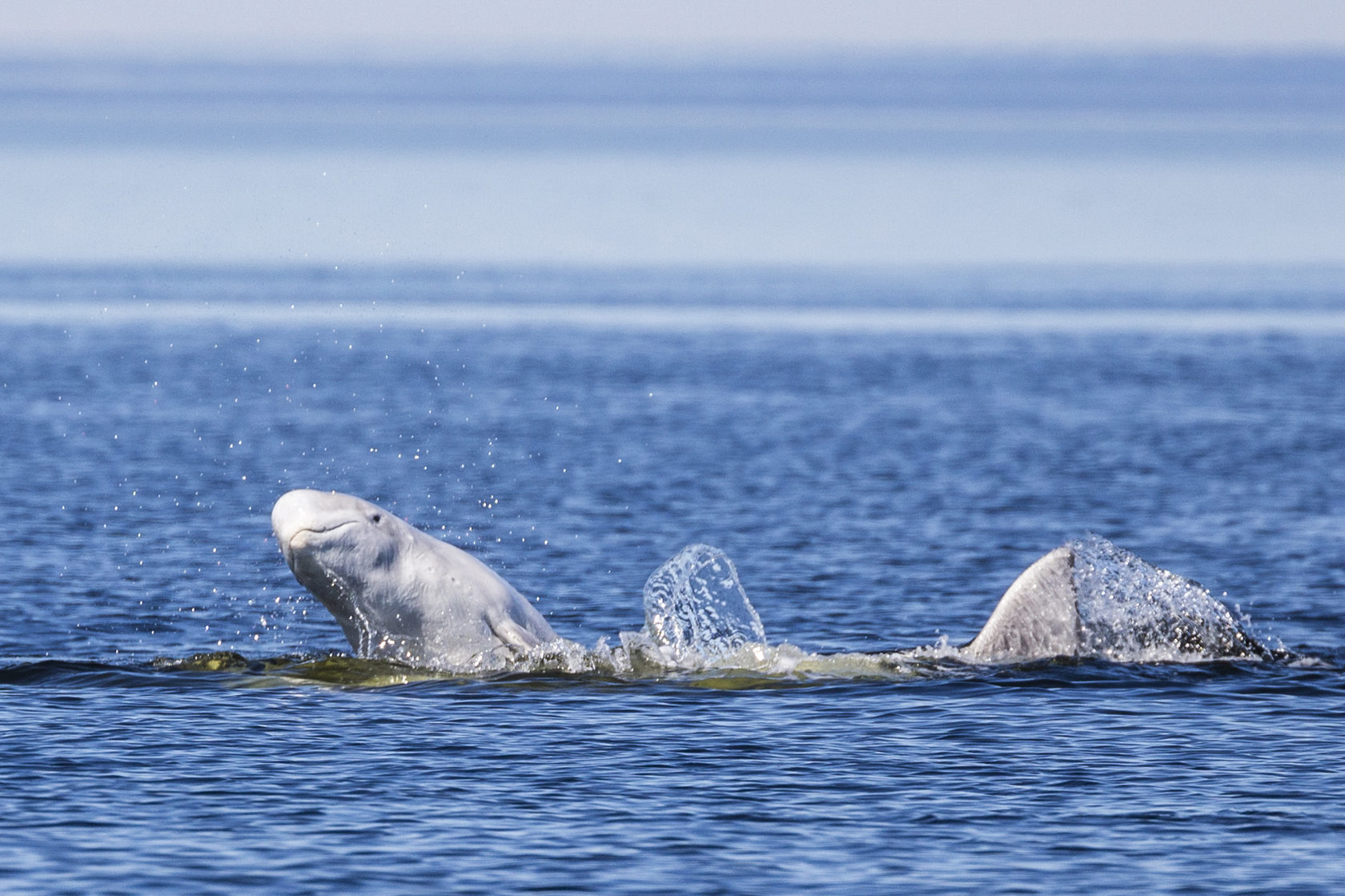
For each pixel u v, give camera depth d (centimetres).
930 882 5025
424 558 7631
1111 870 5119
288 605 9688
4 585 10025
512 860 5178
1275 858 5212
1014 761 6184
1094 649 7812
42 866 5078
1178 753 6297
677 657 7862
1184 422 19638
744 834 5416
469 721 6719
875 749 6344
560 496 14300
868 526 12756
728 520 12950
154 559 11150
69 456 16250
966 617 9406
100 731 6494
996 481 15250
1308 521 13088
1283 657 7838
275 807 5631
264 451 16950
